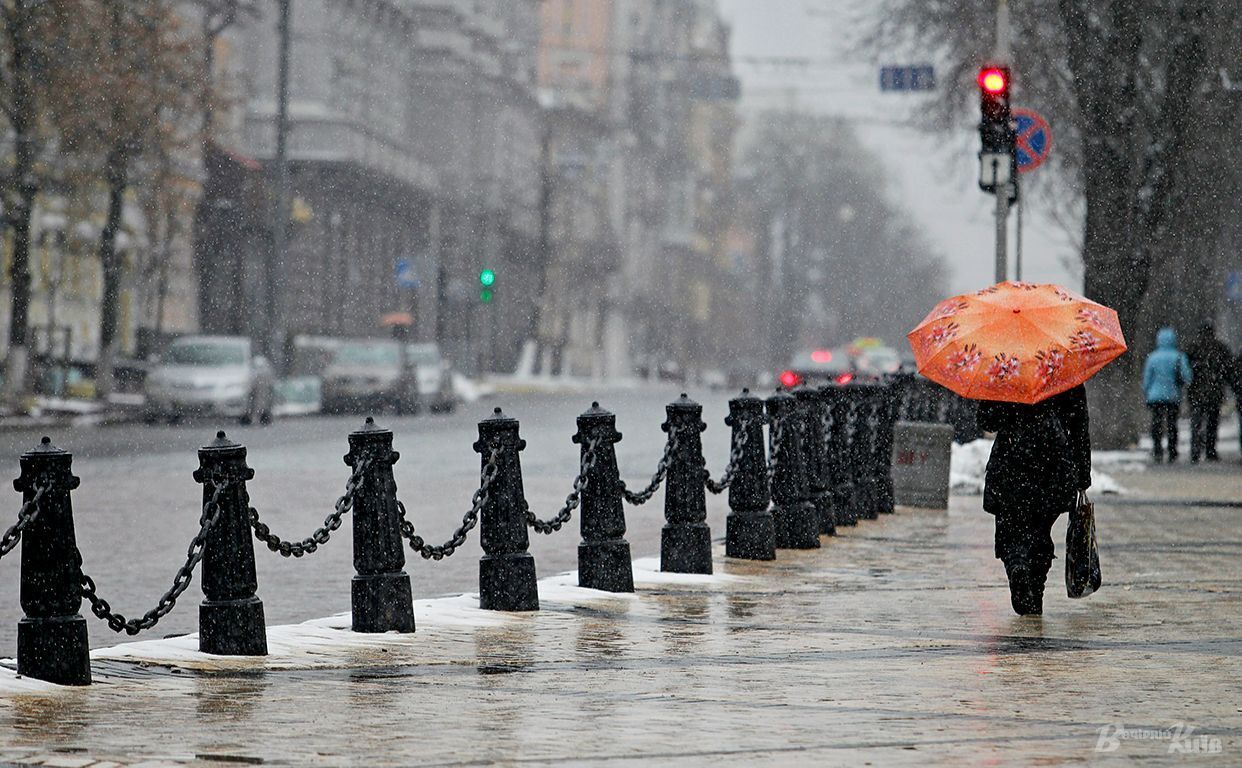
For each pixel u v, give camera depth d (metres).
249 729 18.22
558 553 39.56
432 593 32.41
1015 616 28.38
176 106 121.56
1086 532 28.17
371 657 23.78
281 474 63.28
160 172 128.50
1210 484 60.69
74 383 131.38
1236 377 76.38
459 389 164.50
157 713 19.33
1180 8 73.06
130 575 34.38
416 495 54.75
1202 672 22.42
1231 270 101.06
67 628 21.58
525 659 23.58
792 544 39.34
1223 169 80.75
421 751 16.86
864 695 20.53
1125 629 26.83
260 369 110.88
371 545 26.14
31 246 135.12
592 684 21.44
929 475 51.22
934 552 38.94
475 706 19.77
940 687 21.14
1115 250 74.31
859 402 47.44
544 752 16.80
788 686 21.25
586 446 31.08
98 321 147.50
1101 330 28.19
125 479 60.75
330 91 188.88
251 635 23.77
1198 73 73.44
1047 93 83.69
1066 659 23.58
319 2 186.62
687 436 33.69
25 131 110.25
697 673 22.36
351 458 26.25
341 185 185.88
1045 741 17.39
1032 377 27.67
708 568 33.75
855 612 28.81
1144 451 80.44
